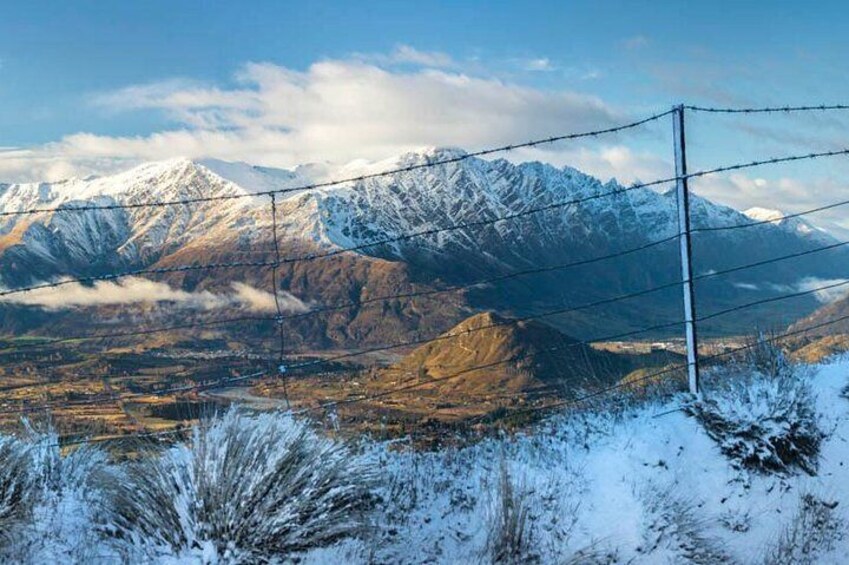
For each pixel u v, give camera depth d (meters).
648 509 8.61
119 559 7.00
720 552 8.36
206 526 7.12
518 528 7.94
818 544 8.74
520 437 10.69
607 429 10.25
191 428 7.99
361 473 8.02
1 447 7.59
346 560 7.25
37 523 7.21
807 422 9.99
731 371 11.60
